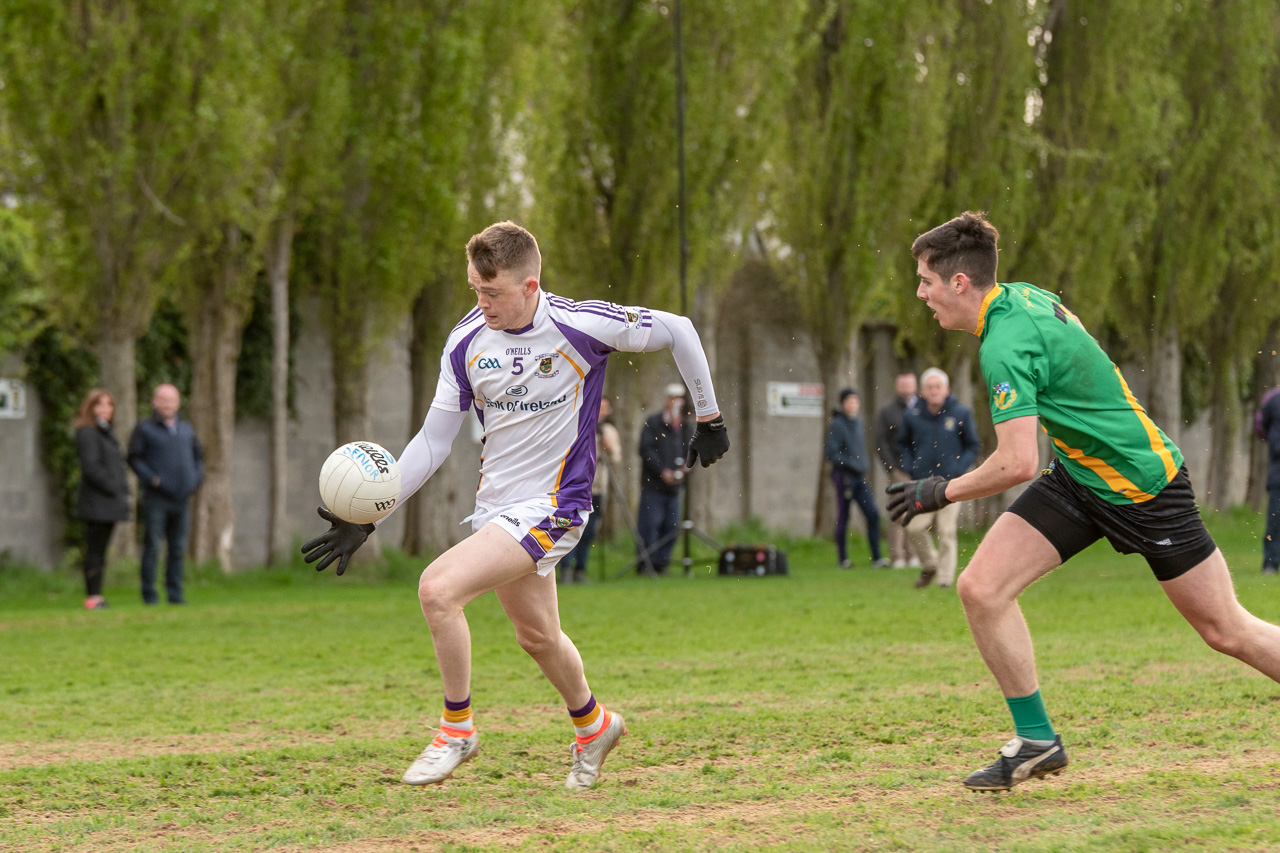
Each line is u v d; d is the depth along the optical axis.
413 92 48.06
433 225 48.25
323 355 55.34
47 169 41.00
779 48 54.03
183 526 36.75
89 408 35.38
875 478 65.44
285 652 24.97
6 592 41.50
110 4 40.94
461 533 56.31
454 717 12.11
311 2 45.66
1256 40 69.25
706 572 47.25
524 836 10.23
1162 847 8.95
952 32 59.47
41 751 14.87
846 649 23.53
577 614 31.19
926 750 13.68
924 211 61.25
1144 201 66.00
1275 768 11.99
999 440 10.91
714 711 16.75
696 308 58.81
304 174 46.56
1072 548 11.37
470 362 12.02
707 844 9.63
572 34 54.53
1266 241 71.81
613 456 42.53
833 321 60.62
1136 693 16.89
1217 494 76.00
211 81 42.31
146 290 42.69
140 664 23.31
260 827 10.87
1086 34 63.47
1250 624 11.23
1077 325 11.16
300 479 54.72
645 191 53.94
